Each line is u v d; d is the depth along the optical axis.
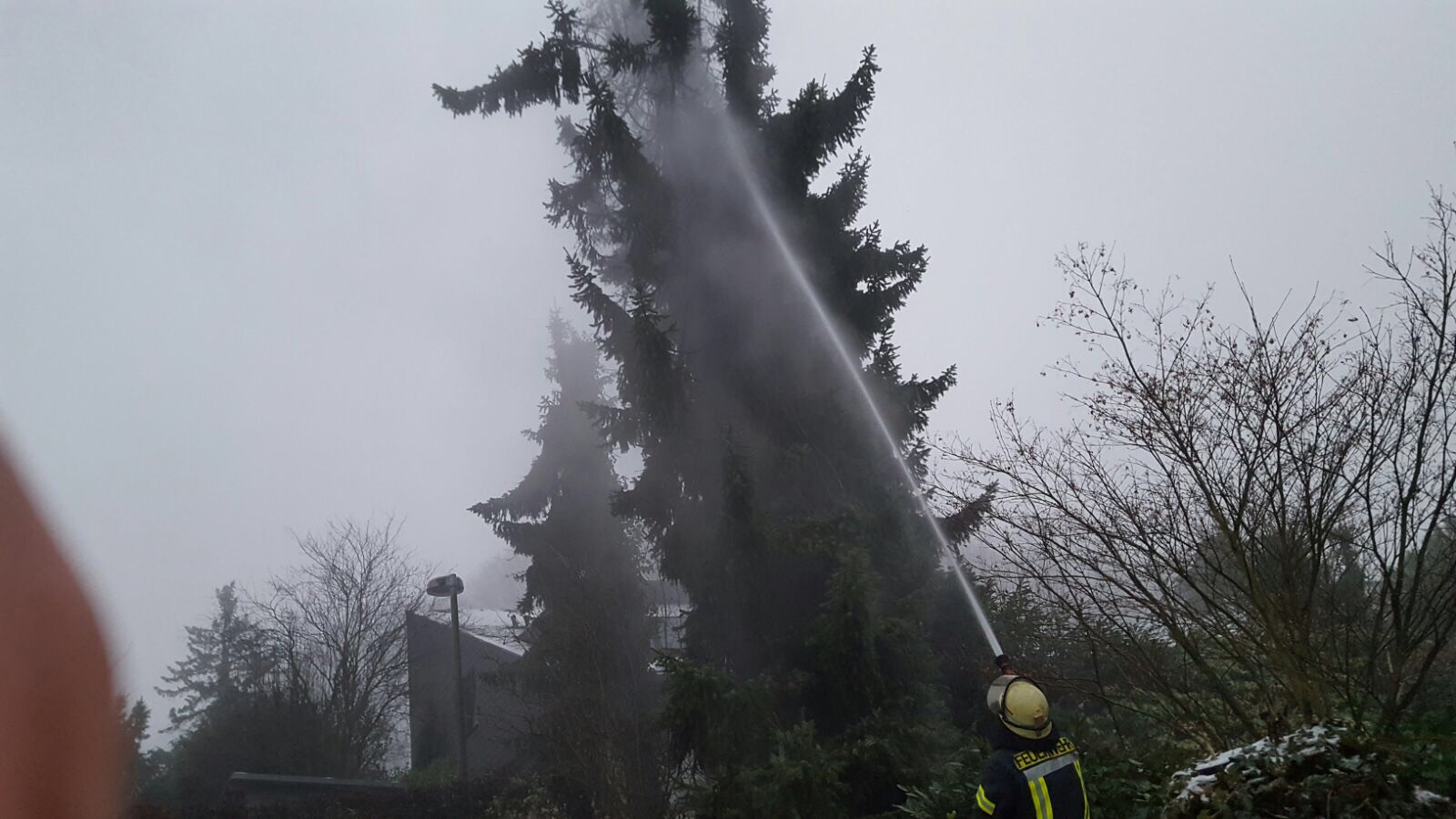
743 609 11.15
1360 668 7.26
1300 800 5.77
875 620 10.15
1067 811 4.76
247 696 28.36
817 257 12.41
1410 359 7.02
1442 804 5.56
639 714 13.78
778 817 9.19
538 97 13.34
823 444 11.90
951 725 10.73
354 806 17.25
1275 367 7.23
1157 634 8.32
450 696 26.19
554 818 15.09
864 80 12.42
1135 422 7.71
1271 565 7.50
